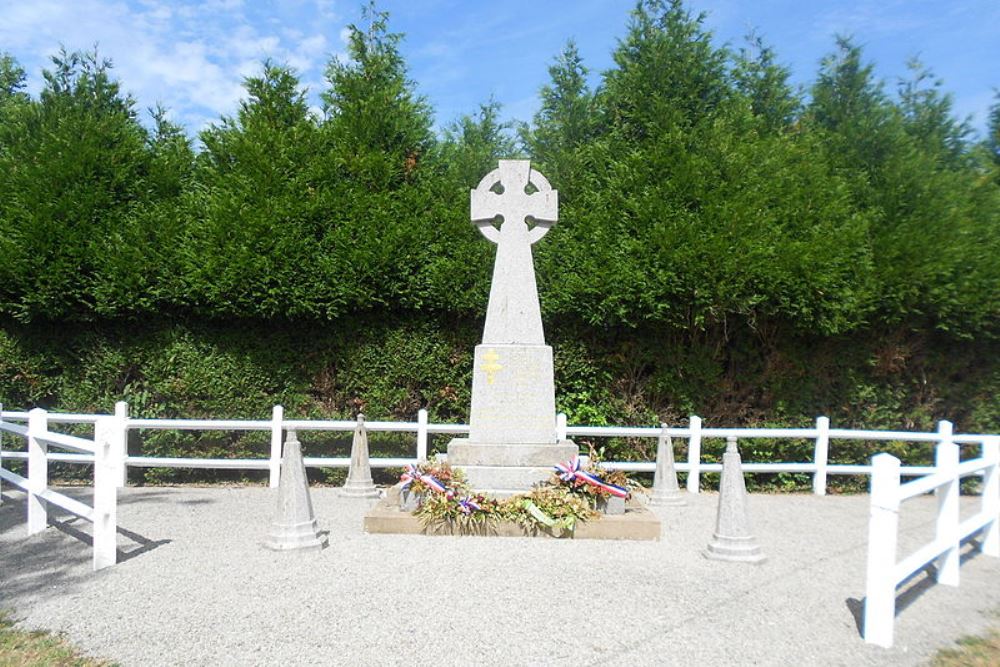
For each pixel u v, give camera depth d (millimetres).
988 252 11602
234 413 11367
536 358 8539
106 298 10781
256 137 11414
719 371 11602
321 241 11023
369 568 6352
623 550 7164
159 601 5508
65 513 8711
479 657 4578
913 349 12109
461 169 12977
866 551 7484
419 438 10516
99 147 11469
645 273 10656
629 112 12578
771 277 10359
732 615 5445
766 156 11617
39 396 11453
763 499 10766
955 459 6582
